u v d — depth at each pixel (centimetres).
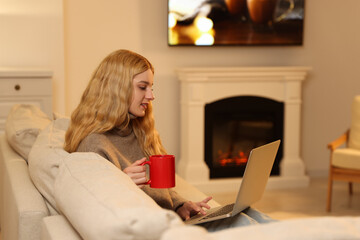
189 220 185
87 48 512
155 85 534
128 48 523
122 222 101
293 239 86
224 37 540
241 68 519
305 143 588
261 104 539
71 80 509
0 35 478
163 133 540
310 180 579
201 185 521
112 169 145
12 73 418
